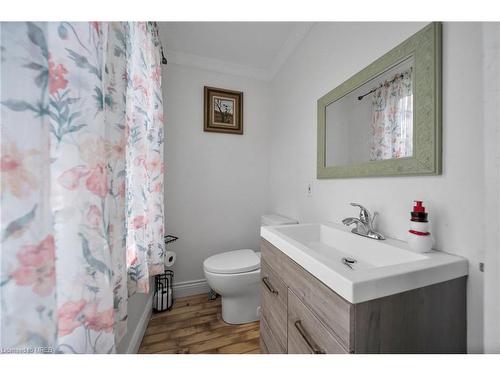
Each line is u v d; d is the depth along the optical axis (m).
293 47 1.63
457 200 0.62
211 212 1.96
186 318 1.54
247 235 2.06
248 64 2.01
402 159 0.78
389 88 0.84
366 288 0.46
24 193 0.36
